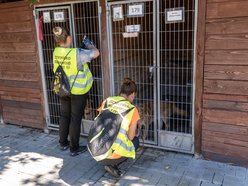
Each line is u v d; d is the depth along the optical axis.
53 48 3.95
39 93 4.24
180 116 3.37
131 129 2.76
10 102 4.66
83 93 3.33
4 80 4.60
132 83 2.92
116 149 2.70
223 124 3.04
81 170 3.21
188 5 3.01
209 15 2.84
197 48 2.97
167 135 3.45
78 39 3.76
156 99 3.42
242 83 2.83
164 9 3.12
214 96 3.01
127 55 3.55
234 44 2.78
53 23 3.85
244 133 2.94
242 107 2.89
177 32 3.17
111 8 3.38
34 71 4.18
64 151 3.70
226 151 3.10
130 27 3.35
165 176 2.99
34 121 4.47
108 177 3.04
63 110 3.52
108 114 2.78
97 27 3.58
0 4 4.16
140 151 3.54
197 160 3.27
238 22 2.72
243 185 2.76
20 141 4.08
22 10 3.99
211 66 2.95
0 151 3.76
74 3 3.58
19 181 3.02
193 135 3.26
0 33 4.34
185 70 3.23
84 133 4.05
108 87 3.64
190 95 3.24
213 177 2.91
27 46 4.12
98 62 3.70
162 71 3.33
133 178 2.98
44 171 3.21
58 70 3.28
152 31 3.31
